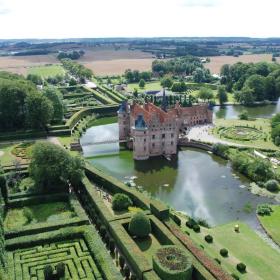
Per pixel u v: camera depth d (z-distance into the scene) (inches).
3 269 3890.3
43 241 4665.4
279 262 4456.2
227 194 6658.5
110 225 4906.5
